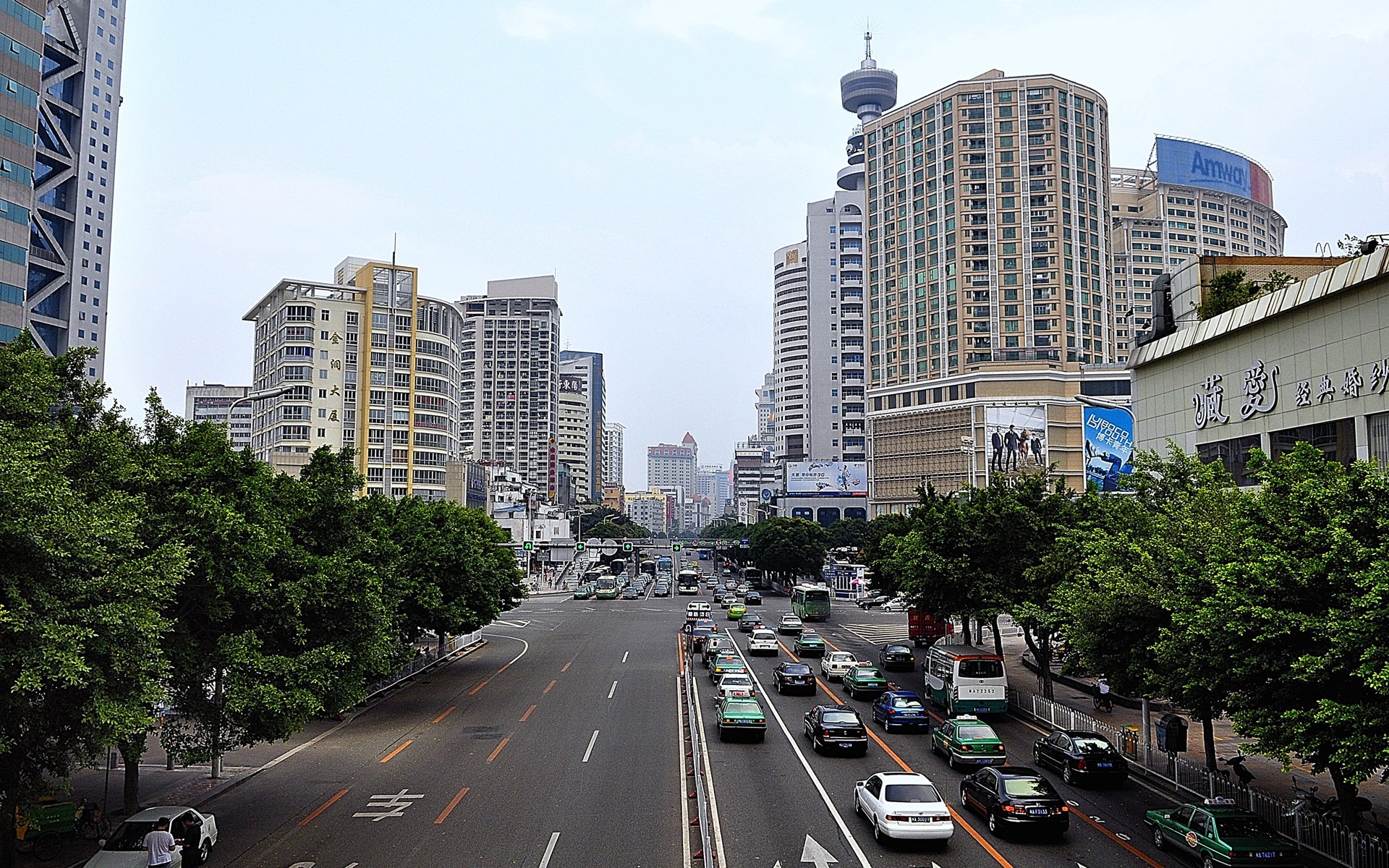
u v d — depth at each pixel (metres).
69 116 98.31
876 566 49.28
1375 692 16.44
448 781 27.91
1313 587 17.42
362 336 127.88
